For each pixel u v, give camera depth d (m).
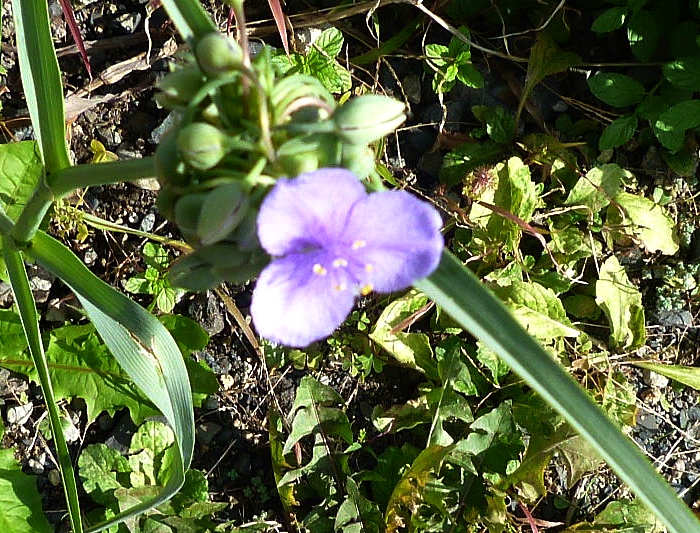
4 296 0.34
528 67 0.37
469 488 0.35
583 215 0.38
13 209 0.31
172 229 0.36
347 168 0.16
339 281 0.16
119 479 0.34
